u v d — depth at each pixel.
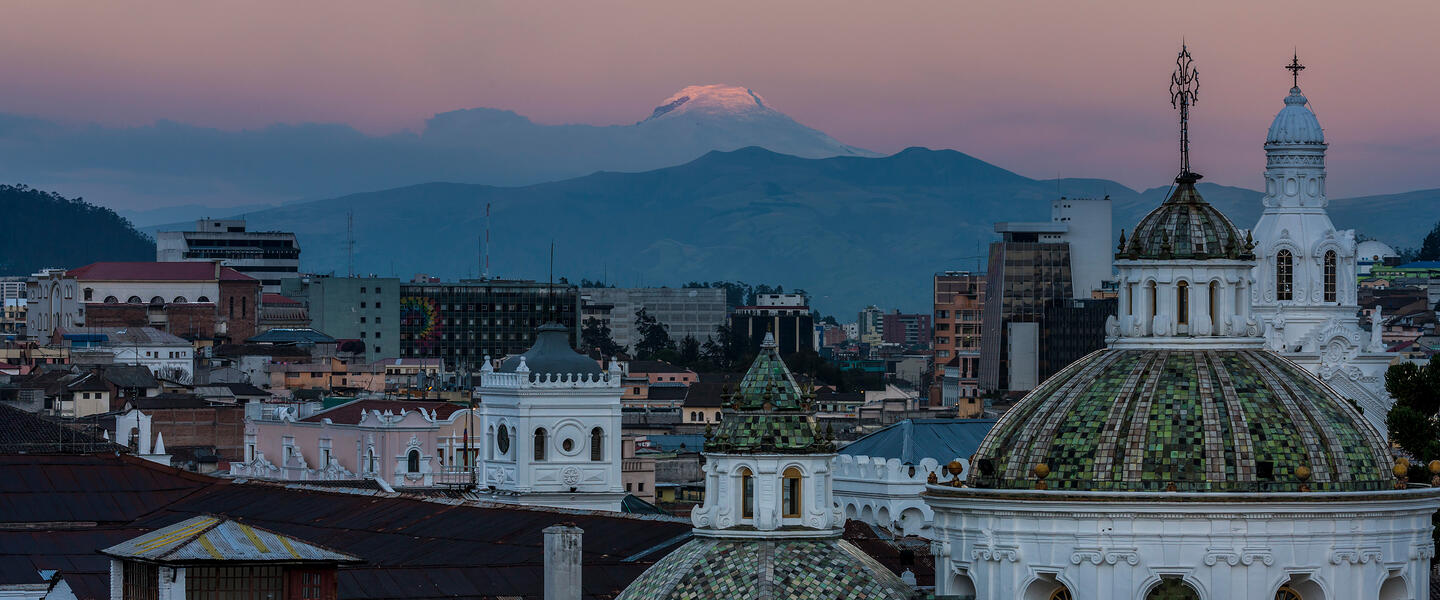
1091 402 121.69
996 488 120.50
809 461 122.94
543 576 179.75
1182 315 124.50
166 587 150.00
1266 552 116.38
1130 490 117.31
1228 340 123.94
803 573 120.06
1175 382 121.19
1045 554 118.44
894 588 120.75
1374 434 121.81
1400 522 119.25
